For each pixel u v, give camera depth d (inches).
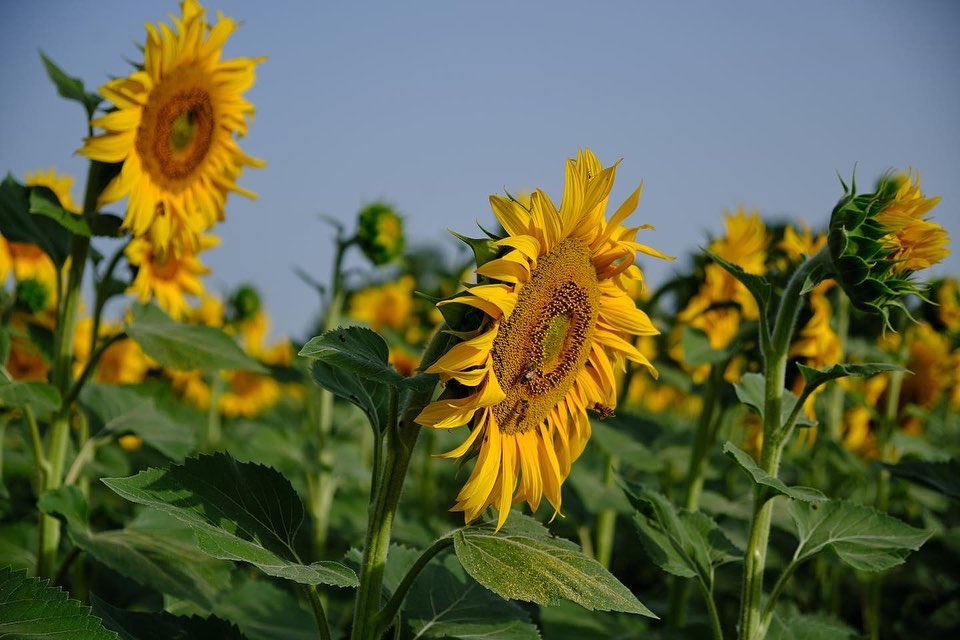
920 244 41.9
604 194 39.9
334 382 41.9
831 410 77.2
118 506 71.6
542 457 41.1
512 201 38.9
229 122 58.7
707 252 44.8
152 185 55.9
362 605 39.9
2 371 51.7
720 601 72.0
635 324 41.7
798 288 43.8
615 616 58.9
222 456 40.4
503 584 37.6
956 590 71.4
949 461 52.0
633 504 45.9
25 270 73.6
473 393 38.6
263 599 54.5
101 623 38.3
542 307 39.4
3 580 38.1
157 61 54.6
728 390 62.7
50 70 52.9
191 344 54.9
